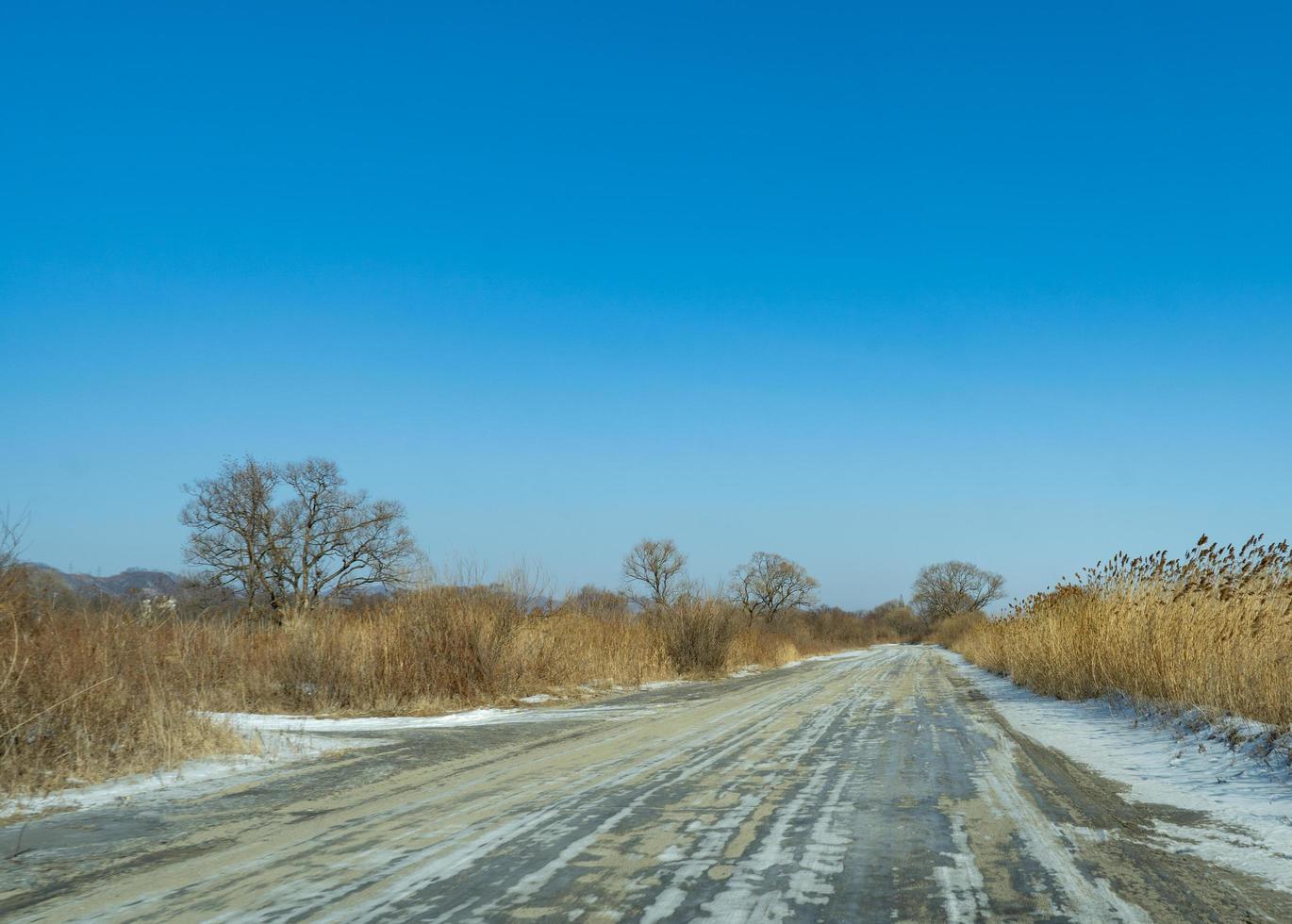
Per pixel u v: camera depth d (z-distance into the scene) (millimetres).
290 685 17125
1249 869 5395
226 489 42812
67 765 9203
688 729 13258
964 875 5270
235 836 6570
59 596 12008
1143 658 14414
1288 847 5938
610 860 5613
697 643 29594
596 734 12883
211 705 13320
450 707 17469
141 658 11812
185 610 15625
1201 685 12148
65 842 6504
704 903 4754
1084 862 5559
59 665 10305
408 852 5887
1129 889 4992
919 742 11375
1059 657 18219
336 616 19156
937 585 132125
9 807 7820
